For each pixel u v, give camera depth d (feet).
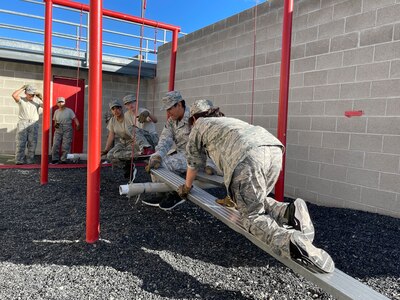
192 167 9.49
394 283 8.30
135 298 7.35
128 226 11.88
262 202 7.74
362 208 14.57
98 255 9.40
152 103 34.04
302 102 17.16
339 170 15.46
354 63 14.74
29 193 16.63
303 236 6.88
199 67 25.77
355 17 14.69
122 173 23.36
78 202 15.11
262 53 19.69
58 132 27.55
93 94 9.92
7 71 29.48
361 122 14.52
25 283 7.76
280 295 7.76
